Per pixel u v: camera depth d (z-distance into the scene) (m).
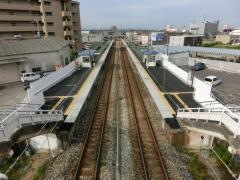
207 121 13.28
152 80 27.56
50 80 24.91
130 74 35.34
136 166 12.57
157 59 39.19
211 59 38.16
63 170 12.35
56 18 52.34
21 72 30.64
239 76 30.73
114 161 13.01
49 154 14.51
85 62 36.06
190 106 18.69
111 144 14.78
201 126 13.30
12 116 11.20
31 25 49.56
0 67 28.16
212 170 12.55
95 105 21.44
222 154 13.50
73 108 18.38
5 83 28.81
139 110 20.33
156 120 18.27
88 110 20.78
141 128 16.91
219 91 23.98
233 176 11.59
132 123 17.80
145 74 31.20
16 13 47.25
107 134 16.11
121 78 32.88
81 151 14.01
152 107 20.94
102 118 18.80
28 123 12.43
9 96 22.86
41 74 30.89
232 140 10.51
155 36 73.81
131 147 14.41
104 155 13.61
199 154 14.13
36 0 49.75
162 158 13.21
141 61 43.28
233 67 33.09
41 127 13.59
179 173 11.95
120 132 16.30
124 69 39.78
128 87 27.92
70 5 56.94
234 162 12.52
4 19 45.47
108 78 32.91
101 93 25.56
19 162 13.53
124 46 88.44
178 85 25.02
